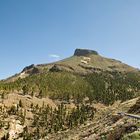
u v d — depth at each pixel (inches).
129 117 3063.5
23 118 7608.3
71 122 7436.0
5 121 7283.5
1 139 6619.1
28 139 6776.6
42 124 7613.2
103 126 3656.5
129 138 1670.8
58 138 5689.0
